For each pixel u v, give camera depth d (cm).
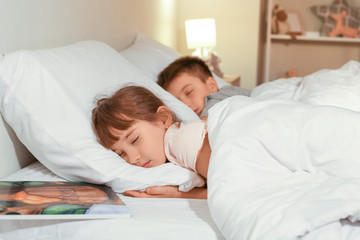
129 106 124
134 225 94
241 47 336
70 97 121
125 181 114
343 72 166
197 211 104
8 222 97
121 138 121
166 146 125
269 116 104
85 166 115
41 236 97
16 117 117
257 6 327
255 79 338
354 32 368
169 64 214
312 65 401
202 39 297
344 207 81
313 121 100
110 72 143
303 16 386
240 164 97
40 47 152
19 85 116
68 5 172
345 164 94
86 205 96
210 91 191
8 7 132
